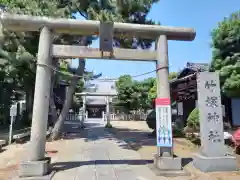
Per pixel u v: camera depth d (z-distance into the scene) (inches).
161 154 257.3
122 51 266.4
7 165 285.0
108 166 272.5
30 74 533.6
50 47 256.7
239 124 479.2
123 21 443.5
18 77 569.3
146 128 796.6
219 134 266.1
